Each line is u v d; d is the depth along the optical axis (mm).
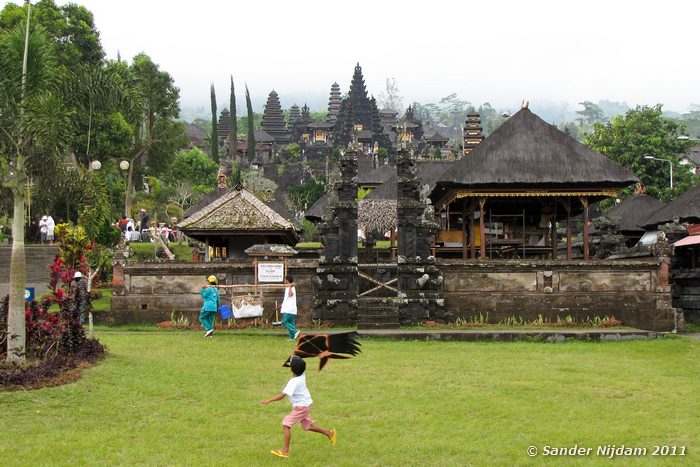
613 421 14969
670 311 29266
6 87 17594
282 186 153250
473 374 19156
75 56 61156
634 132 74250
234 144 159625
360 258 41906
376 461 12484
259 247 28156
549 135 33875
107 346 21797
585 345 24750
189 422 14336
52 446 12562
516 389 17469
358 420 14773
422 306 28844
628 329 27344
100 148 55562
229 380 17734
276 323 28172
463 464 12398
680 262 34344
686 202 37844
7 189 18641
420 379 18438
